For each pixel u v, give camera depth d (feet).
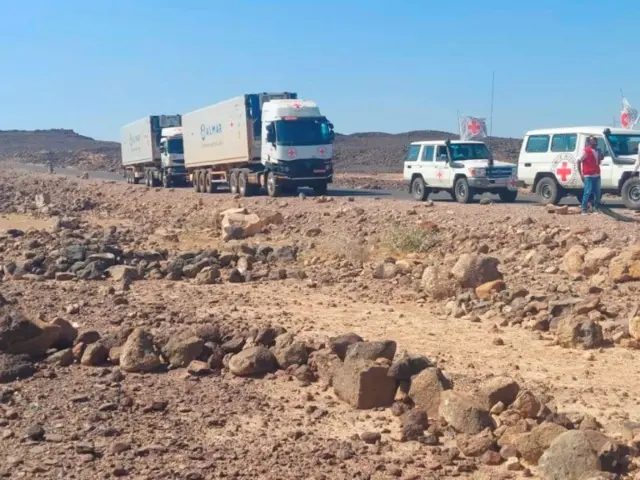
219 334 35.73
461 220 77.25
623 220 73.00
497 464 23.54
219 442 25.62
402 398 28.45
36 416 27.94
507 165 100.78
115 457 24.31
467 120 125.59
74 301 48.19
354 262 62.28
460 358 34.73
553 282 50.88
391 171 255.91
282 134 118.62
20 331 34.58
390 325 41.29
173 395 30.14
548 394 29.63
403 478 22.68
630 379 31.58
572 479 21.53
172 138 174.40
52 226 100.07
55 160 389.39
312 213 92.27
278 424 27.25
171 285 54.85
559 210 77.66
